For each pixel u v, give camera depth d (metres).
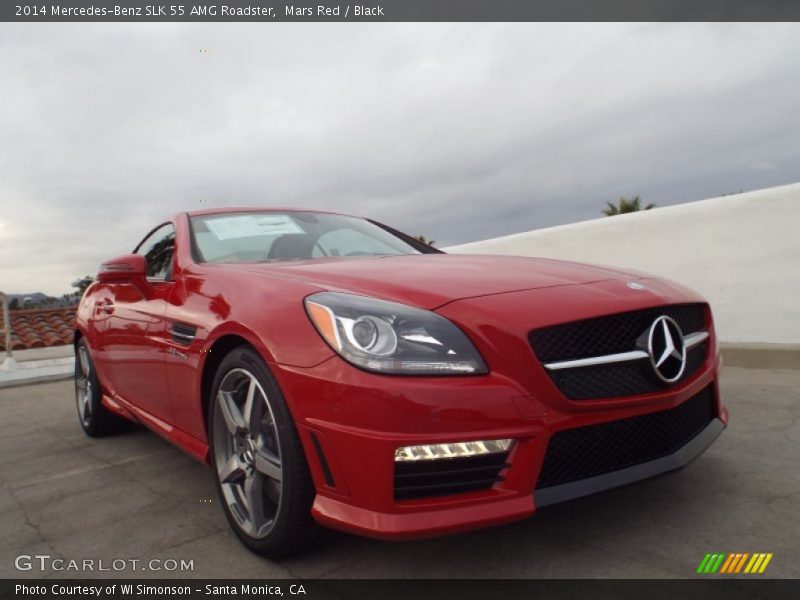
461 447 1.63
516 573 1.80
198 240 2.88
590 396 1.76
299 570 1.90
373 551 1.98
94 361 3.66
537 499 1.68
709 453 2.69
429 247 3.54
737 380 4.06
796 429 2.96
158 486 2.85
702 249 5.01
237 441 2.13
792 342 4.49
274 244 2.92
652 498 2.24
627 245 5.48
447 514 1.63
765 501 2.16
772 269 4.61
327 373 1.70
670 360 1.90
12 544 2.28
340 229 3.30
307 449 1.75
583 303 1.82
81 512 2.57
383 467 1.61
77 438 4.00
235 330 2.01
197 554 2.08
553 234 6.04
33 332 11.61
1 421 4.82
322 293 1.89
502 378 1.68
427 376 1.64
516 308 1.76
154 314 2.71
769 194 4.65
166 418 2.78
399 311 1.75
